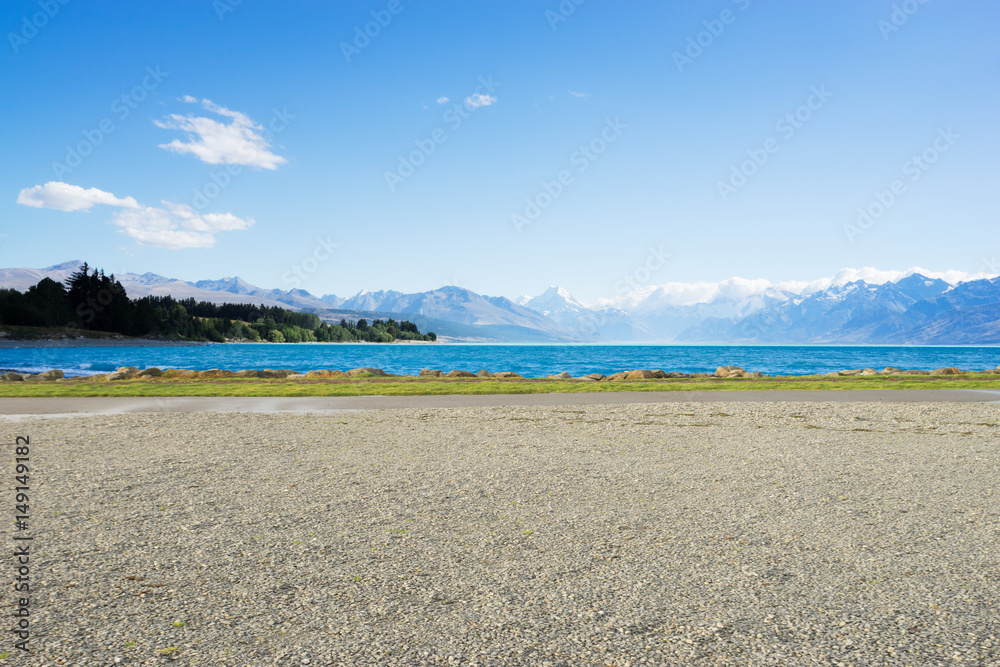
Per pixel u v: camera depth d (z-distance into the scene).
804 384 22.98
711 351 156.75
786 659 3.23
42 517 5.74
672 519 5.76
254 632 3.50
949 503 6.33
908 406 15.84
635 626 3.61
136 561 4.61
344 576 4.34
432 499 6.48
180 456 8.91
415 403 16.72
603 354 119.06
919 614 3.78
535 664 3.17
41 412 14.56
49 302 125.56
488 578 4.32
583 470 7.97
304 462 8.47
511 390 20.66
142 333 141.38
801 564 4.60
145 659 3.19
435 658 3.23
